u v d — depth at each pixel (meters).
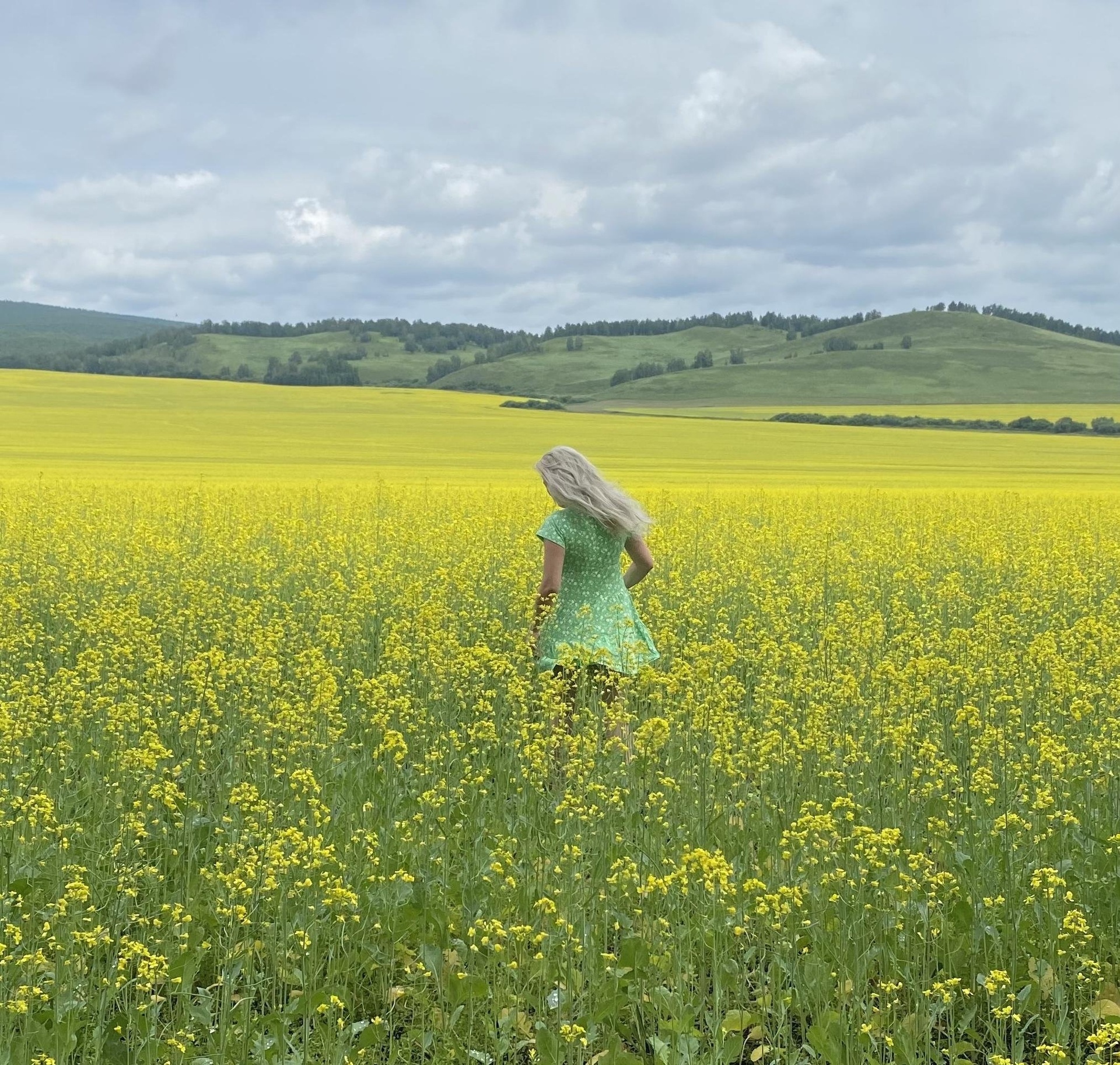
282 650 9.65
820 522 22.23
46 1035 4.15
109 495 24.31
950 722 7.89
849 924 5.05
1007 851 5.57
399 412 94.81
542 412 104.25
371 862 5.54
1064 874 5.53
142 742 6.64
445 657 8.46
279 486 30.12
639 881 5.30
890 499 27.98
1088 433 102.38
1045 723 7.39
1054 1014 4.64
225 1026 4.34
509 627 11.02
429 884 5.43
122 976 4.46
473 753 6.93
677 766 7.01
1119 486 42.16
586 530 8.40
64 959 4.66
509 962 4.71
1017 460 60.72
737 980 4.74
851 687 7.42
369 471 41.41
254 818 5.73
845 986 4.82
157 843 6.05
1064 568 14.26
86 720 7.56
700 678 7.47
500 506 23.41
